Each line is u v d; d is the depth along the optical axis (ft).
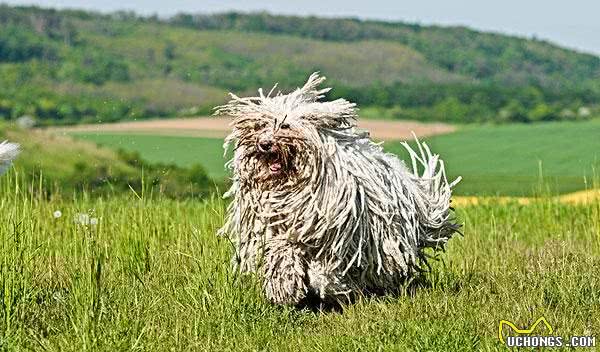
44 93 258.57
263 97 30.19
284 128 29.09
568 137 207.31
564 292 29.81
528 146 192.54
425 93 261.03
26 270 29.07
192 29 426.51
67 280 32.07
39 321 28.17
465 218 48.60
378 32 437.17
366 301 30.27
